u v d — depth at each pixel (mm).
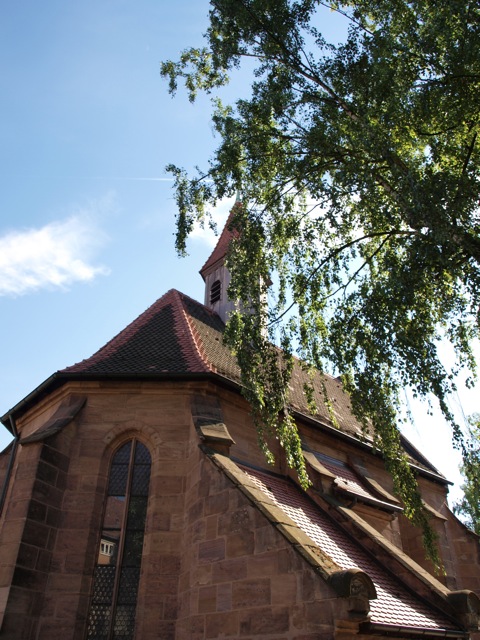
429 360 9914
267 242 12773
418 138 12055
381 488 15984
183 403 12859
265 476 13219
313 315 12422
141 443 12523
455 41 10367
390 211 11664
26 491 10789
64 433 11961
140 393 13055
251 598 8555
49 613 10078
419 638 9094
